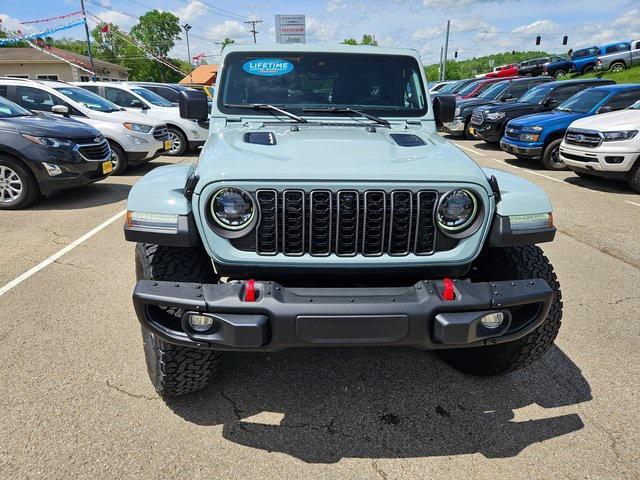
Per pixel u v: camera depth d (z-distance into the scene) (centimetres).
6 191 659
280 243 224
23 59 3719
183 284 217
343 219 221
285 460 232
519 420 261
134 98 1228
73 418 255
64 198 743
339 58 355
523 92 1587
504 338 225
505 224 236
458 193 225
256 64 350
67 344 326
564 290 425
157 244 236
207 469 225
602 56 2966
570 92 1248
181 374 247
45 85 915
